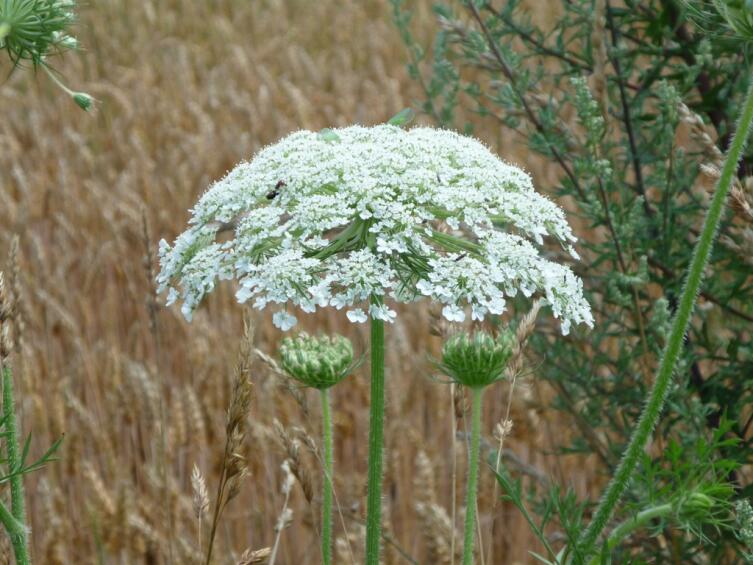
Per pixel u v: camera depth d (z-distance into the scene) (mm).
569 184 617
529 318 504
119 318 1107
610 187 602
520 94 617
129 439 876
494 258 465
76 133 1508
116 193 1298
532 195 481
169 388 958
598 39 589
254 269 459
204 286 466
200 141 1370
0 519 469
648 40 680
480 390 487
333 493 549
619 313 608
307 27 2455
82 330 1087
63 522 712
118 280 1159
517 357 506
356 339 894
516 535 784
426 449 820
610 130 614
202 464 828
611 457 621
